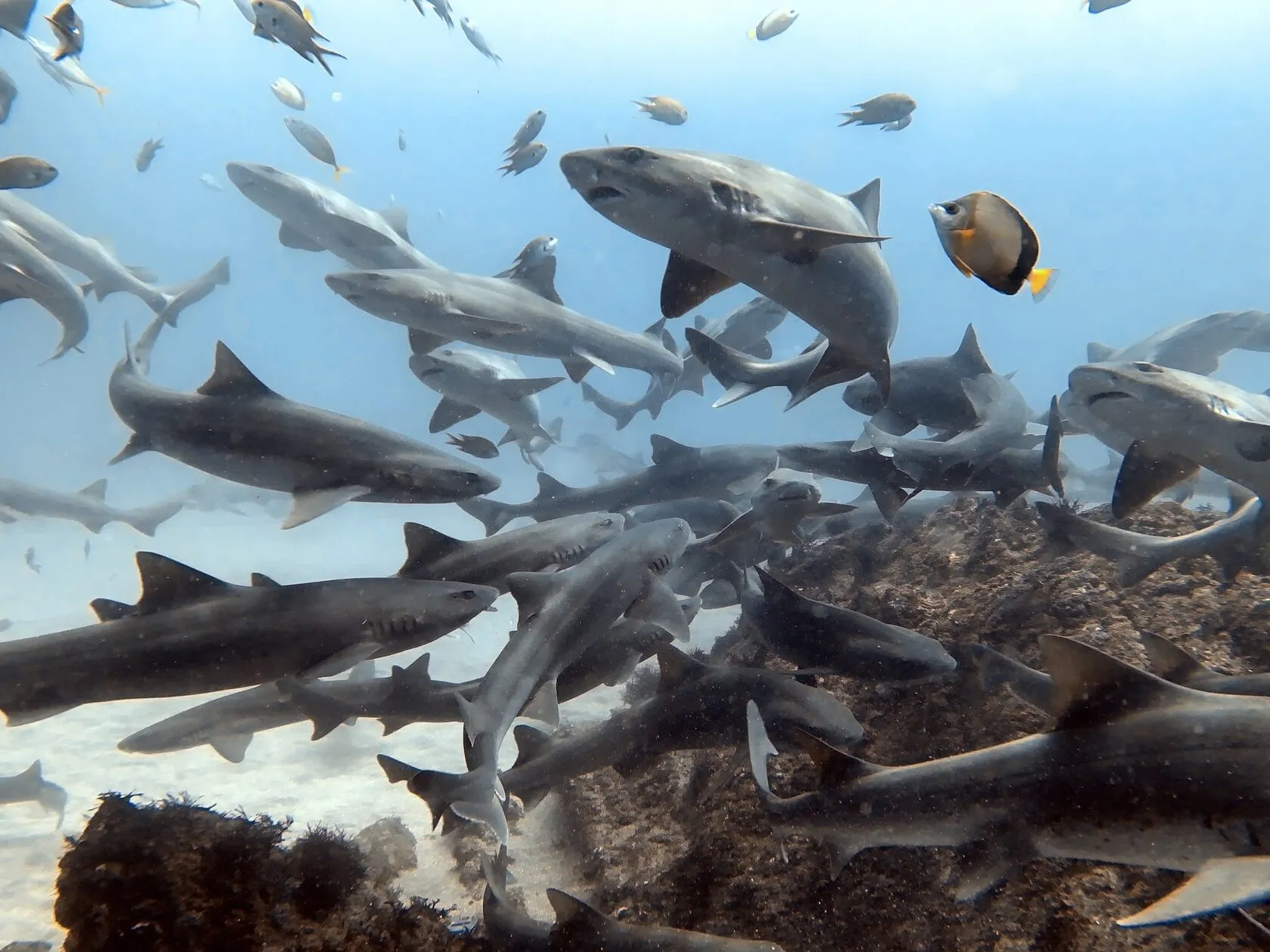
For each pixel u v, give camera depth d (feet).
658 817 21.99
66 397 286.25
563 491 38.78
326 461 23.03
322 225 38.99
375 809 27.94
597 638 20.80
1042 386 321.11
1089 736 12.65
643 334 38.70
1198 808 11.48
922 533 29.50
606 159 16.96
